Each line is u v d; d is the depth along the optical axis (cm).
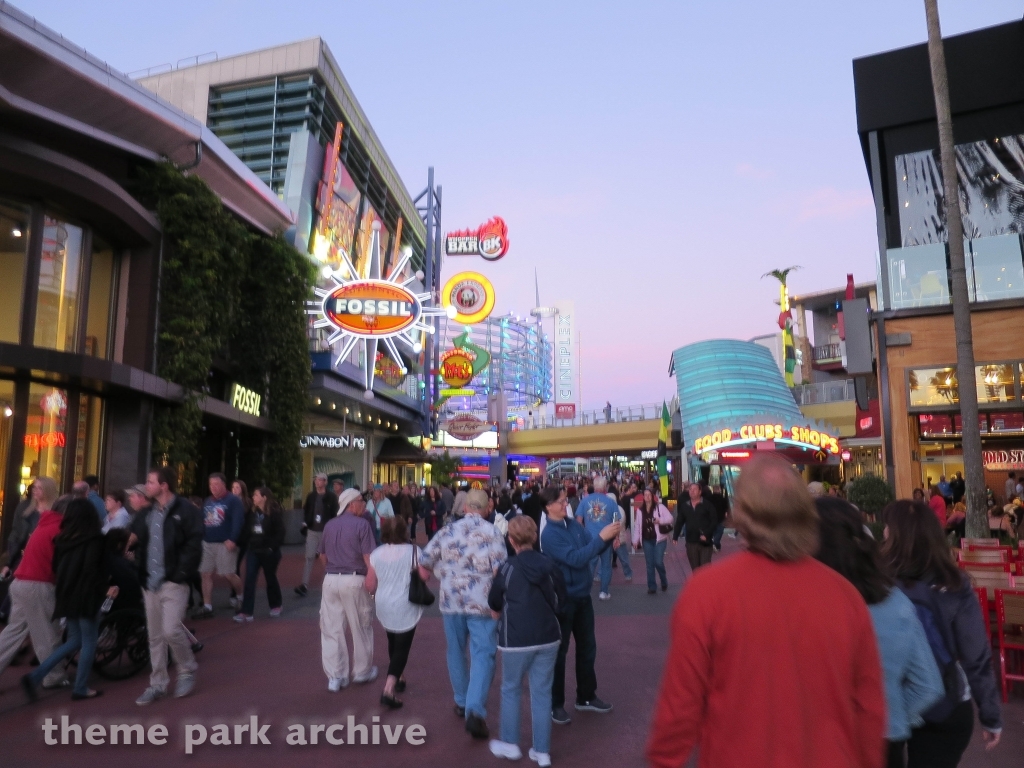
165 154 1759
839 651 201
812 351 5403
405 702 662
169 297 1734
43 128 1482
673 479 5628
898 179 1973
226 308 1911
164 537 670
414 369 4303
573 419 6331
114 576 768
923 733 323
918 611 321
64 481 1474
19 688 709
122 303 1672
